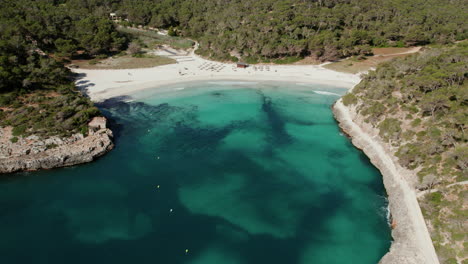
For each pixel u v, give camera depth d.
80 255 48.66
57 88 94.38
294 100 107.94
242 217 57.59
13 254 48.53
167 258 48.81
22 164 66.19
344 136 85.50
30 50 103.62
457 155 57.34
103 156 73.62
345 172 70.50
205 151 77.19
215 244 51.72
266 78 124.38
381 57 136.50
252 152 77.50
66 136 73.06
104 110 95.50
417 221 51.94
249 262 48.97
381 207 60.44
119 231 53.22
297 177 68.88
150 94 108.50
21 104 80.00
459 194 52.34
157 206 59.03
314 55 136.00
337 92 113.69
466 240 45.34
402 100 80.06
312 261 49.56
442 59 91.31
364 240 53.38
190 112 97.50
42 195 60.94
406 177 62.12
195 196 62.12
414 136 69.06
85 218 55.62
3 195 60.62
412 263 46.00
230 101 106.31
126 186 63.97
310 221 57.28
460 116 65.44
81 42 134.50
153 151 76.44
